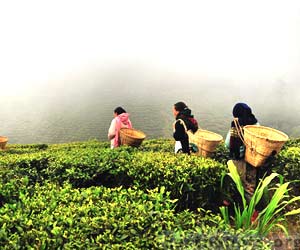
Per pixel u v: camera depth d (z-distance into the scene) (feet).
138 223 12.63
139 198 15.30
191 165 20.74
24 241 11.79
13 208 14.15
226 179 20.97
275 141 20.79
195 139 26.04
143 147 36.27
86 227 12.56
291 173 23.56
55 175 22.66
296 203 21.99
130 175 20.99
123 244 11.76
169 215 13.52
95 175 21.94
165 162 21.17
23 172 21.77
